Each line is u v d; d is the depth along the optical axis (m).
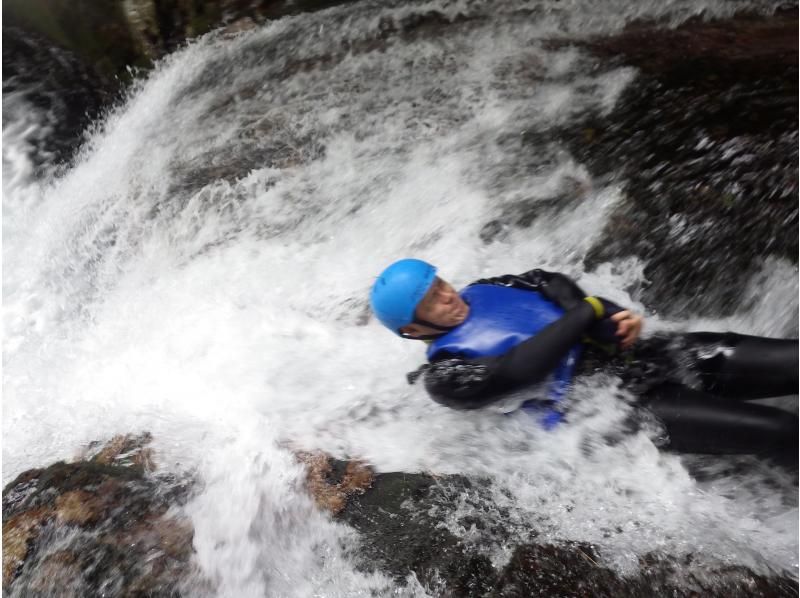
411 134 4.51
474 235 3.73
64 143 5.96
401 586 2.29
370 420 2.86
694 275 3.31
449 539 2.38
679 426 2.35
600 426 2.46
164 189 4.80
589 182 3.79
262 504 2.60
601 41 5.05
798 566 2.16
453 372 2.36
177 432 2.97
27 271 4.76
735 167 3.57
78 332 4.10
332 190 4.28
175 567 2.44
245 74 5.78
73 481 2.80
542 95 4.54
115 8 6.23
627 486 2.42
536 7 5.64
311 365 3.17
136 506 2.65
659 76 4.39
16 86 6.12
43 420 3.34
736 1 5.18
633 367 2.47
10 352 4.08
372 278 3.64
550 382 2.40
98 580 2.43
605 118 4.18
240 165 4.73
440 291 2.39
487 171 4.05
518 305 2.49
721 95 4.08
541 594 2.19
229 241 4.21
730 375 2.39
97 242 4.71
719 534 2.28
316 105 5.08
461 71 5.03
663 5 5.25
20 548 2.59
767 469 2.41
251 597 2.36
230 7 6.30
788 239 3.23
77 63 6.23
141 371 3.45
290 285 3.74
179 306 3.86
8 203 5.54
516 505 2.46
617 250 3.48
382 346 3.19
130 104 6.07
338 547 2.44
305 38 5.94
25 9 6.32
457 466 2.61
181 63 6.13
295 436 2.84
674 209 3.51
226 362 3.30
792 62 4.24
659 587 2.15
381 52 5.53
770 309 3.12
